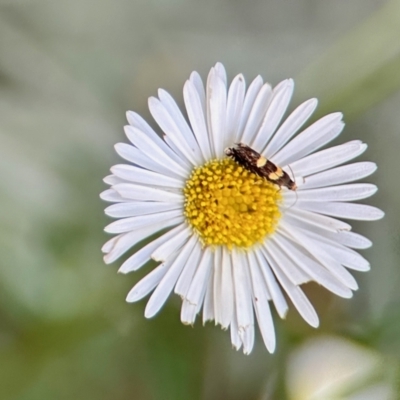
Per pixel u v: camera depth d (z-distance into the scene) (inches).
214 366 6.0
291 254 5.7
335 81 6.0
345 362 6.0
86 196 6.0
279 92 5.6
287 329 6.0
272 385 6.0
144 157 5.5
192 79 5.6
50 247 6.0
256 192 5.7
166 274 5.6
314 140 5.6
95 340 6.0
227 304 5.7
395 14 6.0
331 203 5.7
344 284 5.7
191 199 5.6
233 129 5.6
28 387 5.9
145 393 6.0
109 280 5.9
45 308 6.0
